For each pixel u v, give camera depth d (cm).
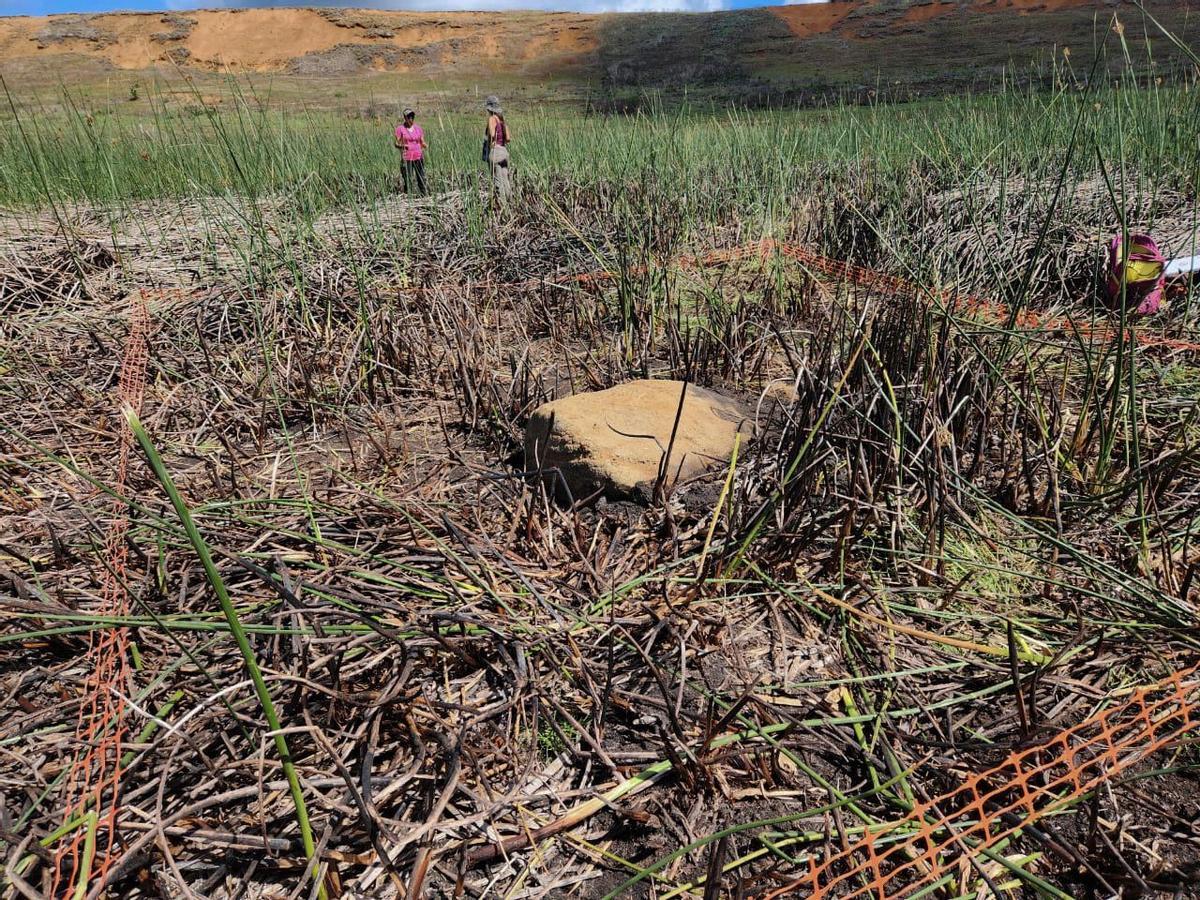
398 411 332
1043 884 130
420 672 178
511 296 469
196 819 141
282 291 416
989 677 177
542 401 319
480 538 229
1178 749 158
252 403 336
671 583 207
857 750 160
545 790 154
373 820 132
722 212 614
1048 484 232
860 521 223
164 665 179
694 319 416
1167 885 135
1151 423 279
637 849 145
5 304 418
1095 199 470
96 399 337
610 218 570
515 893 137
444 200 670
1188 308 330
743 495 227
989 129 692
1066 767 154
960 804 148
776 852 141
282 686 169
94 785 149
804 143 797
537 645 181
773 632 194
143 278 456
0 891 127
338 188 677
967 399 256
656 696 174
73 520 243
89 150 685
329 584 196
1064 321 361
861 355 271
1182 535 212
